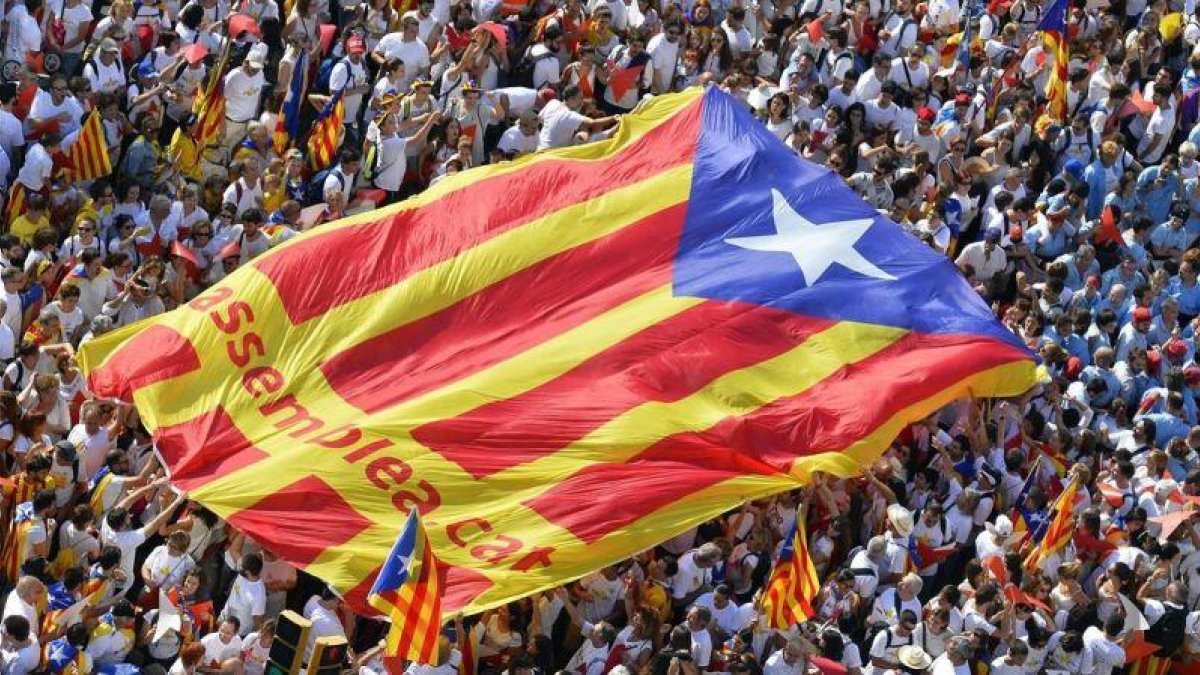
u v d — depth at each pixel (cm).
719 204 7550
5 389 6831
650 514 6575
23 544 6250
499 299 7175
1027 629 6831
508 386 6875
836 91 8688
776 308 7225
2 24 8000
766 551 6938
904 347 7200
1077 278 8319
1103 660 6938
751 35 9112
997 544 6981
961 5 9531
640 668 6400
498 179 7500
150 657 6181
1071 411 7675
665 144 7744
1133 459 7662
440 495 6569
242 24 8225
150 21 8319
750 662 6366
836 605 6700
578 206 7444
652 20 8950
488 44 8425
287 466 6575
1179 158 8881
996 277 8281
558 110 8175
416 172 8131
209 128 7738
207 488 6519
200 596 6519
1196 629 7144
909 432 7362
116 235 7462
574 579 6412
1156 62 9575
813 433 6894
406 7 8719
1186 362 8094
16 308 7038
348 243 7188
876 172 8256
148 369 6819
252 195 7688
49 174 7456
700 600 6638
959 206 8400
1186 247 8700
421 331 7056
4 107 7619
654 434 6769
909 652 6512
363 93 8225
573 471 6656
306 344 6969
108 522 6362
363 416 6769
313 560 6369
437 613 5922
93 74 7900
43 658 5950
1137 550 7169
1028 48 9406
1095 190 8750
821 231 7519
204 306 6962
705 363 7025
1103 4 9869
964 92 8800
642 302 7219
